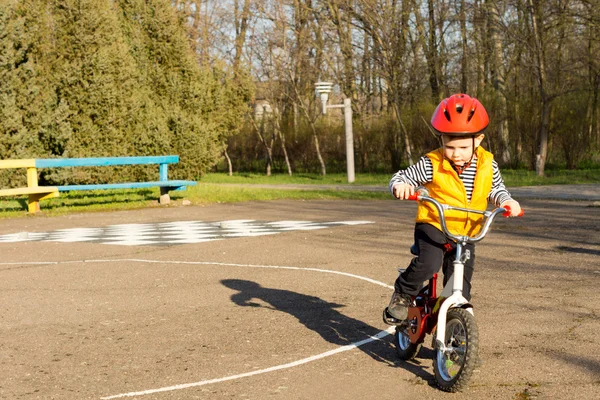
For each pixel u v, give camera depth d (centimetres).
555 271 895
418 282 517
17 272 931
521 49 3309
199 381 500
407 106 3728
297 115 4166
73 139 2062
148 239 1219
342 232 1287
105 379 507
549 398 460
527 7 3086
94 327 653
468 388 482
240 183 3222
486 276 867
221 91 3209
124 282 859
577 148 3516
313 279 866
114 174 2178
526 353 555
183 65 2847
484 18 3553
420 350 578
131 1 2778
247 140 4466
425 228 511
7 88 1922
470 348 462
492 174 509
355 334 623
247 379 504
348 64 3850
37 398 470
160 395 473
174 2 4322
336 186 2888
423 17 3581
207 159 2591
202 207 1794
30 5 2116
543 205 1828
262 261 996
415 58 3588
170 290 812
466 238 483
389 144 3816
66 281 868
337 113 4225
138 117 2305
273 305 735
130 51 2684
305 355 561
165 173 1842
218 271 924
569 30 3166
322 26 3988
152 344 595
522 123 3481
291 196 2067
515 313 682
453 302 484
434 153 516
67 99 2083
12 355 568
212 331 636
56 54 2141
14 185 1939
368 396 471
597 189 2400
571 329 623
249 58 4231
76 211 1684
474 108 489
